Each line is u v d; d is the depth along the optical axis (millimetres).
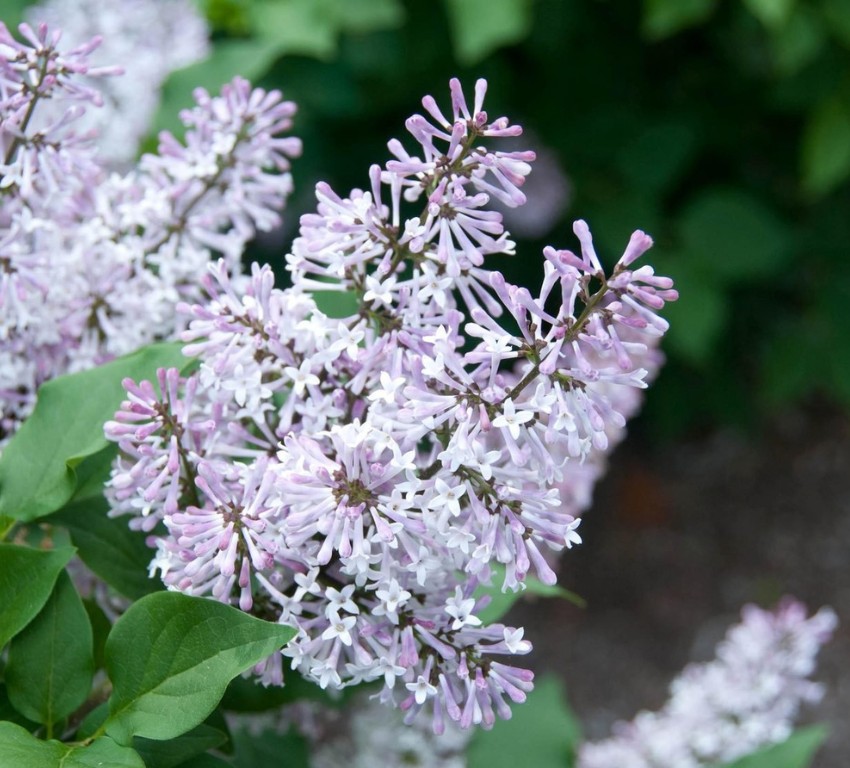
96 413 501
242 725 592
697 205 1470
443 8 1235
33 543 551
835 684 1504
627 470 1803
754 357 1753
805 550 1692
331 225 475
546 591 557
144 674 458
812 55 1279
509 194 474
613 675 1521
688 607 1617
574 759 659
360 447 453
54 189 521
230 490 476
